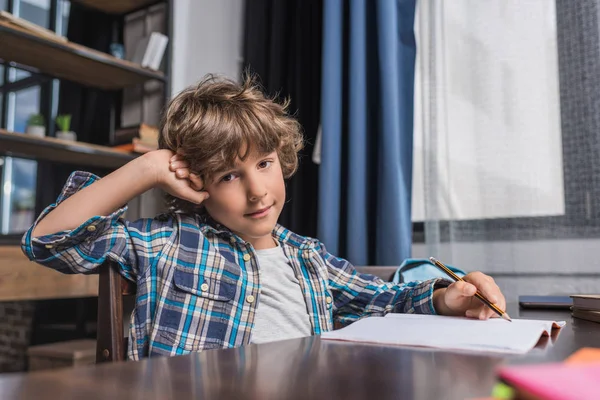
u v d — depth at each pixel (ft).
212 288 2.83
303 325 3.10
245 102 3.09
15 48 5.78
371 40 6.01
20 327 6.83
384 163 5.54
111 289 2.52
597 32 5.07
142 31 7.11
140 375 1.14
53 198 6.66
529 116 5.36
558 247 5.16
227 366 1.25
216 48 7.47
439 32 5.84
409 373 1.19
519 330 1.79
